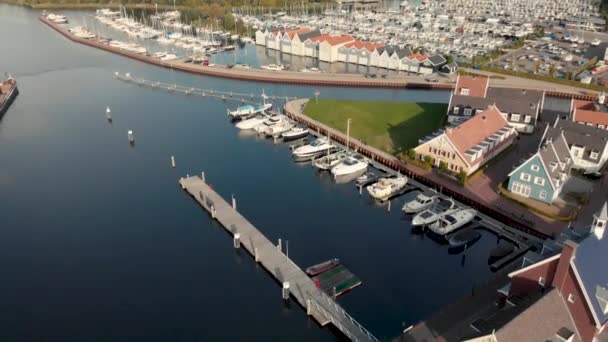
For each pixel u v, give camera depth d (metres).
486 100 110.44
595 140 89.19
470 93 118.00
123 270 65.25
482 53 187.00
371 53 177.88
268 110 128.00
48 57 187.00
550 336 44.00
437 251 69.94
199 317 57.16
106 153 102.12
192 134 113.00
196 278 63.72
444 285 62.50
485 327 46.84
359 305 59.00
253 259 67.44
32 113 125.81
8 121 120.06
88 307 58.66
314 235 73.56
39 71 166.62
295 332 55.19
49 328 55.50
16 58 183.75
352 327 53.97
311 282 61.41
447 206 79.50
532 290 50.06
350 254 69.06
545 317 44.50
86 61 181.50
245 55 196.62
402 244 71.50
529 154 96.06
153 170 94.25
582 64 173.38
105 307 58.69
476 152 88.06
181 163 97.38
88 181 89.56
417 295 60.69
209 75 165.12
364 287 62.16
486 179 87.31
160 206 81.19
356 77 159.12
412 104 128.00
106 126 117.38
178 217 77.88
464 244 70.75
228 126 118.25
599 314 45.03
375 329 55.19
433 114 119.94
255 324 56.22
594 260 47.78
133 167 95.50
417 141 104.50
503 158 95.31
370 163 96.69
